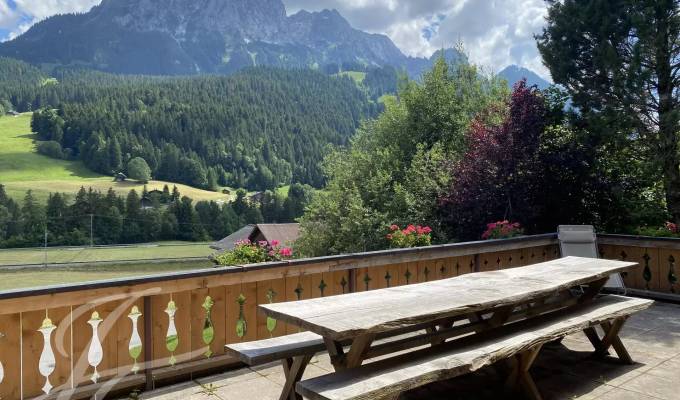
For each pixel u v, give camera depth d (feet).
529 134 29.71
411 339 10.35
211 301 12.00
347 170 57.26
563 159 28.09
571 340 14.64
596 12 27.17
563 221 30.27
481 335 10.29
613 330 12.55
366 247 45.68
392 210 45.65
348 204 50.24
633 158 28.78
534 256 21.47
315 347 9.46
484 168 31.58
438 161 42.04
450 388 11.16
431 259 17.12
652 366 12.48
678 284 19.60
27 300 9.17
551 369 12.33
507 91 50.78
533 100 30.35
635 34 26.91
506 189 30.25
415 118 52.65
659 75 27.30
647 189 28.94
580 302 13.44
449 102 51.03
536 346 10.07
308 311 8.72
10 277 178.19
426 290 10.62
